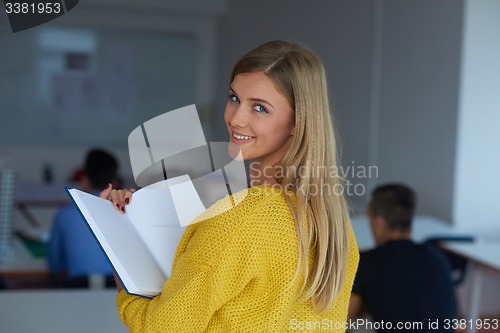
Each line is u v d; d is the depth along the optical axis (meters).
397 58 4.76
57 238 3.08
